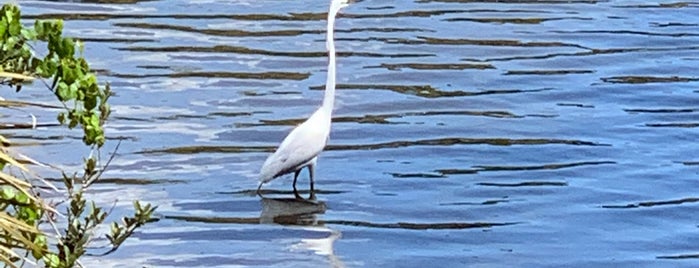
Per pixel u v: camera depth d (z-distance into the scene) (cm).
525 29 2048
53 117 1485
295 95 1653
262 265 1101
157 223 1178
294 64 1803
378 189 1304
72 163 1323
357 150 1434
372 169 1367
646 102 1650
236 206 1243
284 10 2128
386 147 1445
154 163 1355
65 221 1079
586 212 1243
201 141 1445
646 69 1816
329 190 1300
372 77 1747
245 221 1204
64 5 2108
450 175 1352
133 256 1095
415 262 1116
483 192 1298
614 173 1361
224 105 1595
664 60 1870
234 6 2145
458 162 1395
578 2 2258
